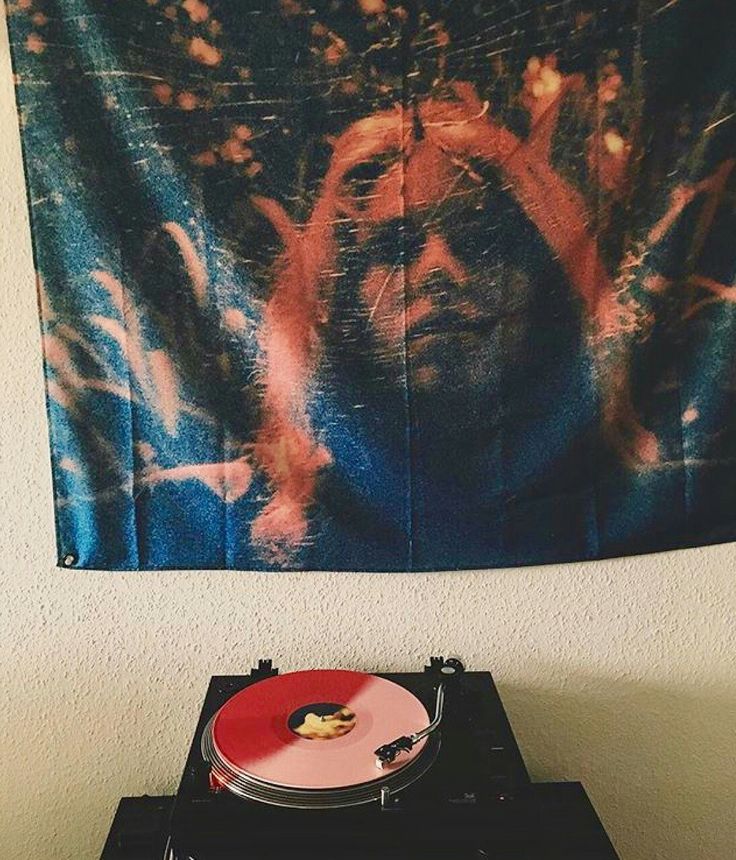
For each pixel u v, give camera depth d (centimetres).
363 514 135
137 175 127
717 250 132
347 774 100
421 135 128
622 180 129
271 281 130
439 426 134
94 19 124
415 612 141
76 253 128
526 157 129
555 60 127
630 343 133
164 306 129
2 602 138
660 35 127
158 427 132
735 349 134
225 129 127
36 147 125
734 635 144
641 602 143
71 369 130
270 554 136
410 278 131
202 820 96
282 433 133
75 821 144
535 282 131
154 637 140
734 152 130
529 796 101
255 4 125
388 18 126
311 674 124
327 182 129
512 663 144
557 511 136
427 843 96
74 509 133
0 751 142
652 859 150
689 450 136
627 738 147
